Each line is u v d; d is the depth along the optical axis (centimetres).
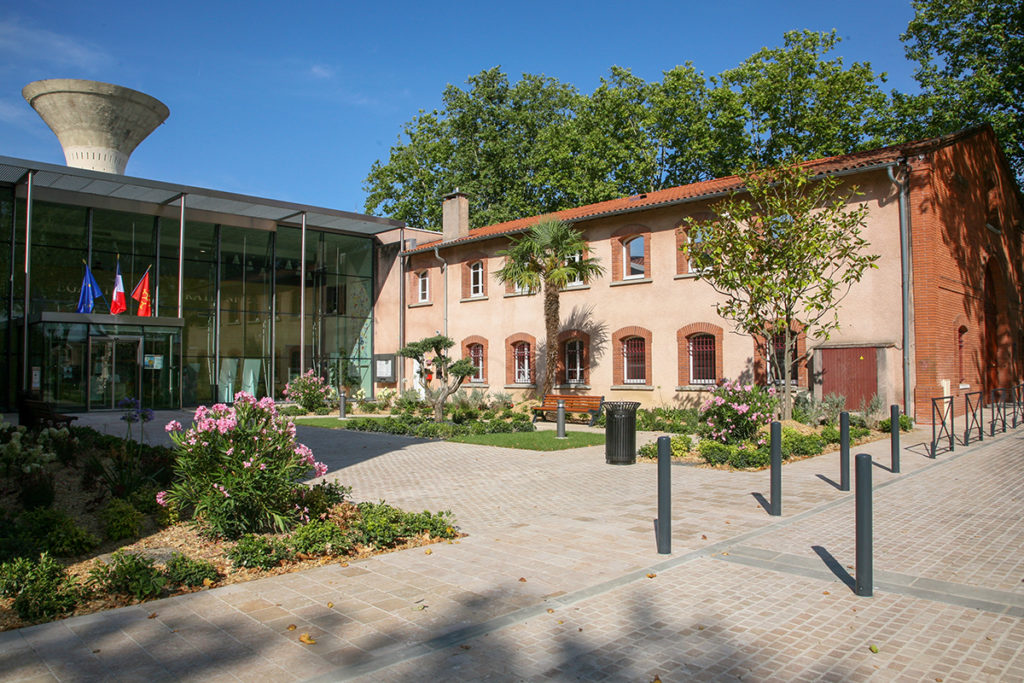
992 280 2320
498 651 435
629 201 2484
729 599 530
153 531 735
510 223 2866
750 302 1581
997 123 2469
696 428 1734
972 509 838
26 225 2255
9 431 1060
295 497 775
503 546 685
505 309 2709
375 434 1823
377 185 4316
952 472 1098
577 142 3694
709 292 2092
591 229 2425
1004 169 2341
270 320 2997
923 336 1716
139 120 2834
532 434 1744
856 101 3191
